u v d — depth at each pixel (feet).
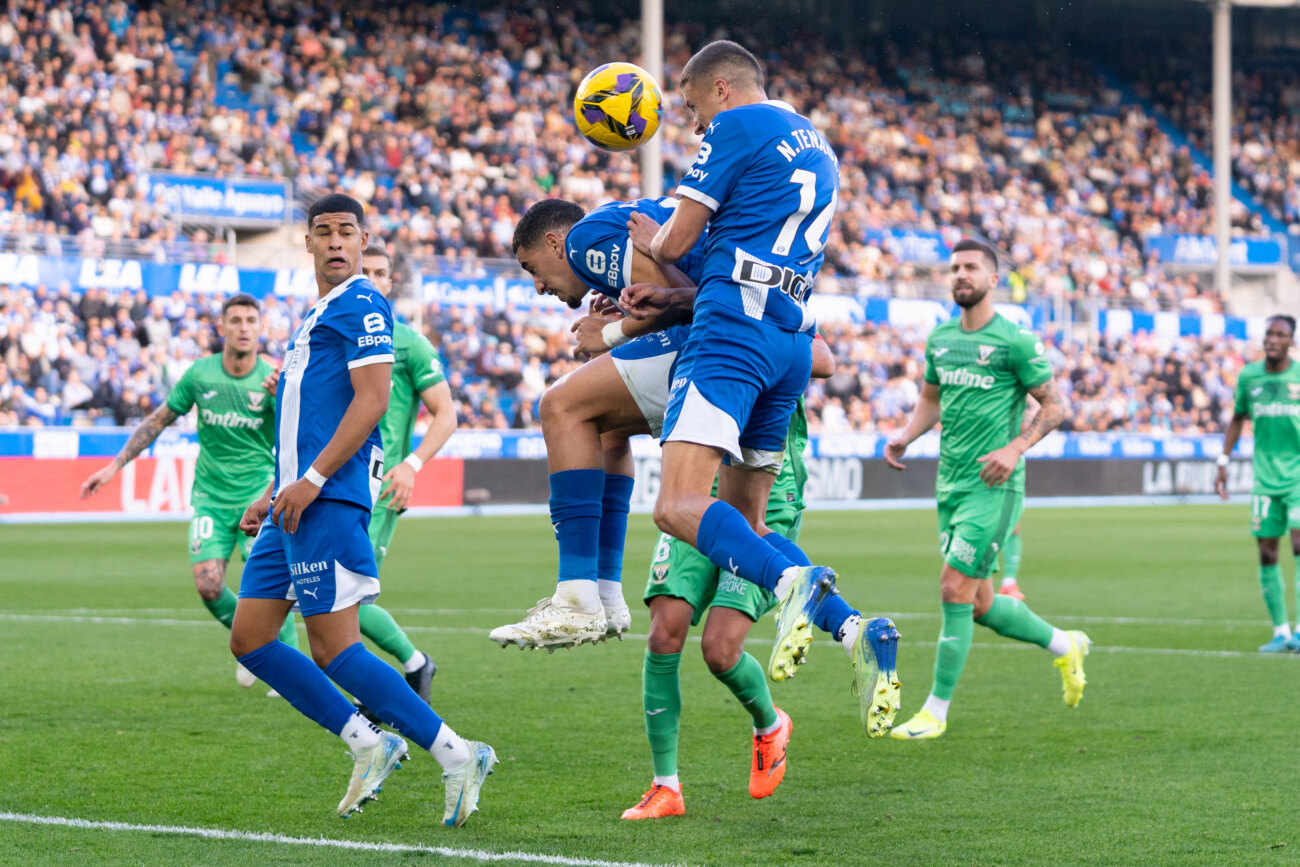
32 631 89.30
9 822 41.68
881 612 101.65
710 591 44.60
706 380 37.55
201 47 267.80
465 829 41.34
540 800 45.29
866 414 271.90
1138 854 38.47
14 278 209.56
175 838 39.88
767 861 37.70
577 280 42.52
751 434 40.45
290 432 39.86
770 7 328.90
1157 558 150.82
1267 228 363.35
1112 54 371.76
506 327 248.93
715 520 36.91
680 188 38.06
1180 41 372.99
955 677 57.31
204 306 222.69
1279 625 82.99
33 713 60.59
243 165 251.19
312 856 37.91
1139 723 59.41
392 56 288.30
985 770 50.14
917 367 281.54
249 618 40.37
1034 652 82.69
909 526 199.82
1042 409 58.80
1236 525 206.28
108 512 200.85
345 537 39.55
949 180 329.11
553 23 312.91
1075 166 347.15
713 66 40.19
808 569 35.83
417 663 62.90
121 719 59.31
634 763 51.06
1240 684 70.03
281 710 61.62
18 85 233.14
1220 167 320.29
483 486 229.25
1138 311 302.25
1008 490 59.57
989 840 40.11
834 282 278.46
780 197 38.04
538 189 283.79
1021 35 359.25
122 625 92.43
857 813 43.57
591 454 40.96
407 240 256.93
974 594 57.93
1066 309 295.89
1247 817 42.78
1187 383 303.48
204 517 66.59
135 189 233.55
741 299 37.78
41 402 206.49
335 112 271.08
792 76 332.60
